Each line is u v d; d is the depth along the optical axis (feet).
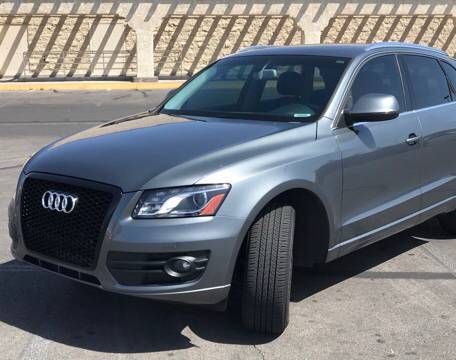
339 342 12.80
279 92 15.38
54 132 44.27
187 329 13.37
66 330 13.30
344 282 16.10
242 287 12.67
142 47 96.22
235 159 12.18
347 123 14.40
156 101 69.87
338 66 15.39
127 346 12.61
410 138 15.92
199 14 96.89
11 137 41.42
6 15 96.48
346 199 14.03
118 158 12.41
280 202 12.65
